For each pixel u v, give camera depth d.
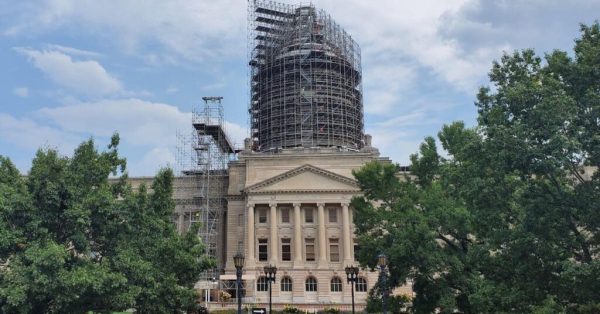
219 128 101.44
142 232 39.44
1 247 32.56
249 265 88.94
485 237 35.16
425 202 46.19
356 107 107.94
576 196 27.50
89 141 40.81
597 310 30.14
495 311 35.09
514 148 27.30
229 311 69.38
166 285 39.09
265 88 106.69
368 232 53.31
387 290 43.81
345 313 72.31
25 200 33.91
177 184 99.44
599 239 27.97
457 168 41.75
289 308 76.19
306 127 101.88
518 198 30.41
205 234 95.06
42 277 31.08
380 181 51.12
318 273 88.81
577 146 25.92
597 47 27.55
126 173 42.12
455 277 43.75
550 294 29.77
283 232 91.69
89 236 37.44
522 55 31.11
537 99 27.50
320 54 105.00
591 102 26.66
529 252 28.97
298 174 92.06
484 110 31.06
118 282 33.38
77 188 36.09
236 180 96.31
